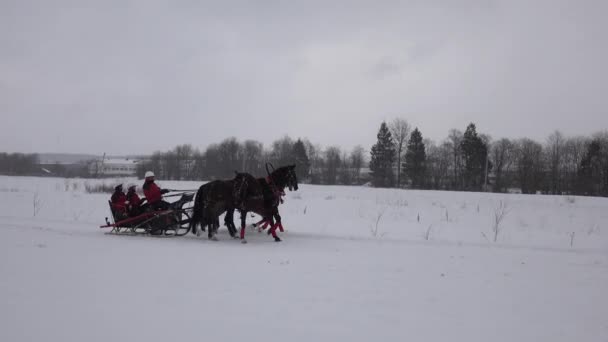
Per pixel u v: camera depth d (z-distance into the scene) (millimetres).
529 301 6625
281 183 12781
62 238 11578
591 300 6738
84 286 6801
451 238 13680
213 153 78438
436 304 6340
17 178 54875
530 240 13930
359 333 5129
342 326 5336
